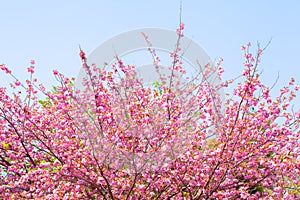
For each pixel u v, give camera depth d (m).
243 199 7.89
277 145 7.62
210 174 7.67
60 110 8.06
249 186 7.97
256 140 8.23
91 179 7.03
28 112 8.37
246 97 7.55
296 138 7.59
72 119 7.95
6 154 8.69
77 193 7.06
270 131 7.59
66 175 7.15
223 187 7.75
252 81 7.46
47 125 8.85
